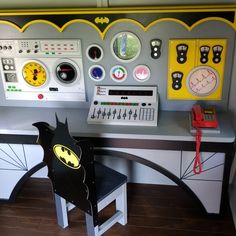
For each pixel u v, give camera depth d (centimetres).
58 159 167
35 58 208
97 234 179
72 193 172
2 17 199
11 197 221
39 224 204
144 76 203
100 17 190
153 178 235
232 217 203
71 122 200
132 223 202
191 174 192
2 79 218
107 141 188
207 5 186
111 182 182
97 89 208
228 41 187
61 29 196
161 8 183
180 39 190
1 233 199
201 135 178
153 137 182
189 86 201
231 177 220
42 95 218
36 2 202
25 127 196
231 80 199
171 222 202
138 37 194
